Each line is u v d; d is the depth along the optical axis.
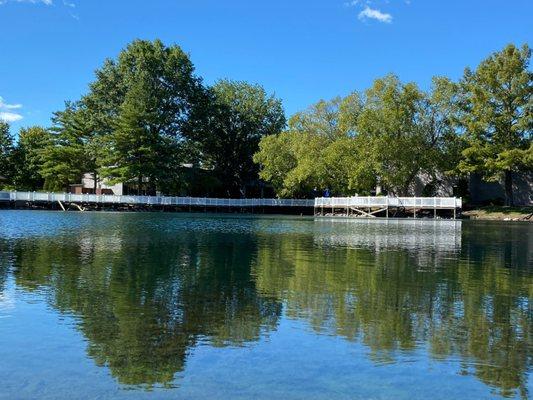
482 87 51.19
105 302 9.89
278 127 78.50
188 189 67.31
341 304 10.02
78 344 7.31
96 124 65.50
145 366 6.52
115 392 5.72
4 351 6.98
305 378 6.19
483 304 10.12
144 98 62.31
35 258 15.82
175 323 8.47
